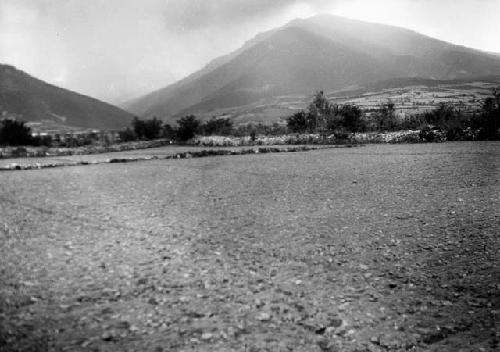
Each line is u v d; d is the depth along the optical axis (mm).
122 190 12938
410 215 8844
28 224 8484
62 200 11203
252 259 6297
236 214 9320
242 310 4598
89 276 5555
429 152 23500
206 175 16672
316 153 26594
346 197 11102
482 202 9852
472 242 6863
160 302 4785
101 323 4266
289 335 4094
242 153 28625
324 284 5363
